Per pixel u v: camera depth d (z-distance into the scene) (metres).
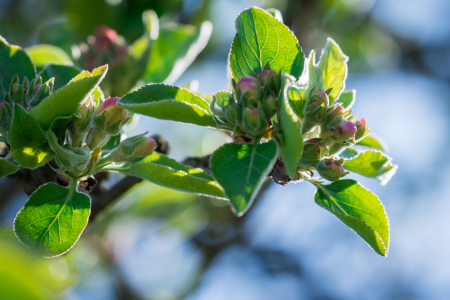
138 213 0.85
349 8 0.94
